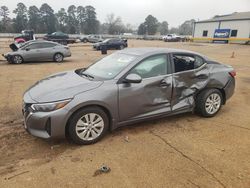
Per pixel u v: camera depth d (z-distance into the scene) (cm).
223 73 520
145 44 3788
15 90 741
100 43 2562
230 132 449
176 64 468
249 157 364
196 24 5059
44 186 295
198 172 325
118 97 401
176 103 471
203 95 496
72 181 304
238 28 4278
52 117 359
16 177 312
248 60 1728
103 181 305
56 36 3606
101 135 404
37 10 8450
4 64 1383
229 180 309
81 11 9350
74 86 392
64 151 375
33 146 389
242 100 662
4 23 8119
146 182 304
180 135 432
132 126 466
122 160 351
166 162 347
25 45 1440
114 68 438
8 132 435
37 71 1123
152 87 433
